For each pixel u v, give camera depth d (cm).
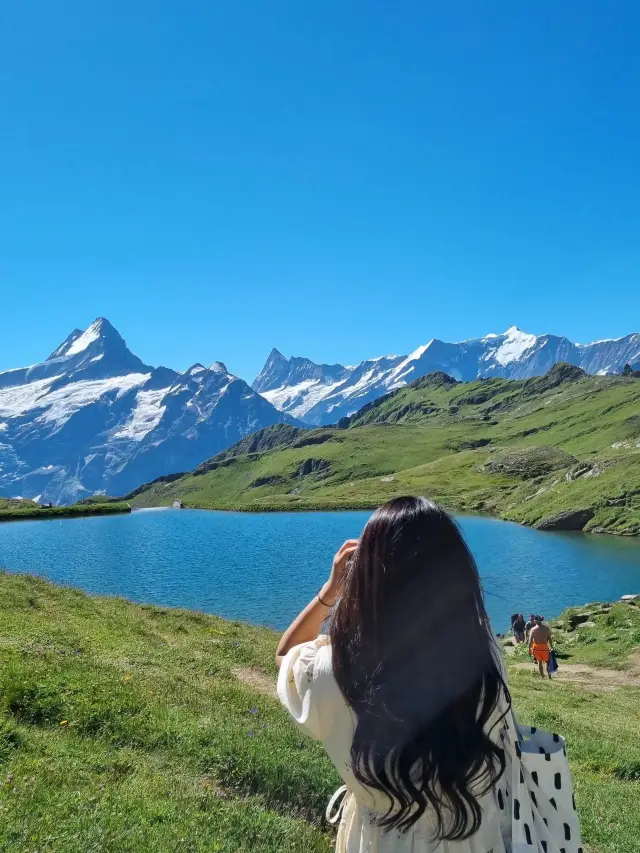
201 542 9475
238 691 1405
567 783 267
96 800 632
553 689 2480
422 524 262
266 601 5194
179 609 3138
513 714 275
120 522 12838
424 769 235
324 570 6794
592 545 8306
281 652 300
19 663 1170
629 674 2848
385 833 254
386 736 240
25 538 10062
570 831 264
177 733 909
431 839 247
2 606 2100
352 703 249
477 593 264
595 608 4166
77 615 2275
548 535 9319
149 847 550
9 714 888
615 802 1090
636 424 19825
